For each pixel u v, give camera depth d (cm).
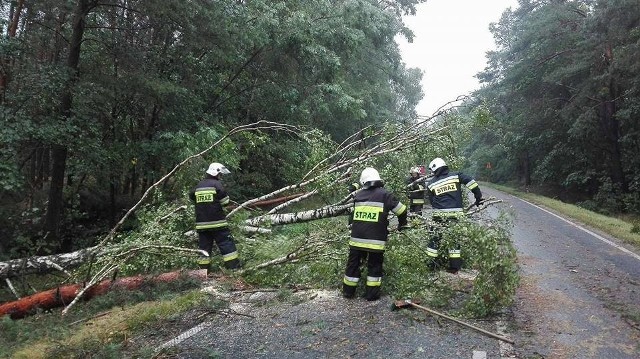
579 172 2642
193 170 878
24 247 856
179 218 724
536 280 609
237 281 603
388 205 512
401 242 591
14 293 611
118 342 421
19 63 839
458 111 789
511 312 481
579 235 1015
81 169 995
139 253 604
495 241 475
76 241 1020
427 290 535
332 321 454
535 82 2556
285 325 447
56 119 851
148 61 1028
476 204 643
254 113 1423
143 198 716
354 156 818
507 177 4459
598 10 1967
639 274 645
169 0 913
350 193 718
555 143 2856
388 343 398
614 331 427
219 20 1017
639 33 1795
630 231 1052
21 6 872
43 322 483
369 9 1550
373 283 516
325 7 1347
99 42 968
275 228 877
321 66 1377
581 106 2320
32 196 963
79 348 406
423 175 793
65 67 861
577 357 371
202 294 534
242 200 1271
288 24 1230
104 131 1047
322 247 625
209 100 1303
